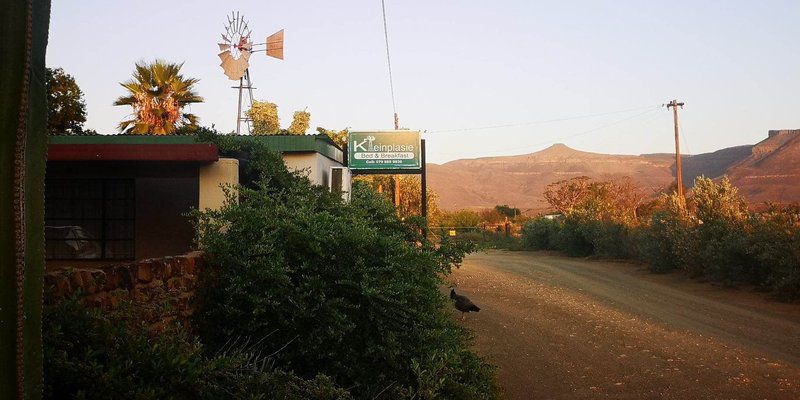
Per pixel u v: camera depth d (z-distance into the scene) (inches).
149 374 146.6
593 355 391.5
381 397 232.1
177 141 538.0
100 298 169.0
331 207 340.2
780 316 539.2
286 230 245.6
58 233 472.1
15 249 92.7
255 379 177.6
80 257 472.4
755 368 358.3
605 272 936.9
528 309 573.6
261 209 262.5
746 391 313.3
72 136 538.3
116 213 477.1
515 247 1688.0
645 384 326.0
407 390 228.5
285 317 230.7
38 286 102.0
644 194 2427.4
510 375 342.0
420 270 284.8
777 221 705.6
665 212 980.6
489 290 704.4
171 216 478.3
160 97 1123.9
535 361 374.9
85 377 134.3
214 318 231.5
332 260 246.8
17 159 92.9
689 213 987.9
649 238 979.9
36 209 102.3
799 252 615.5
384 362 240.2
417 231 410.3
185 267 217.3
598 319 519.8
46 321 142.0
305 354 227.1
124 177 465.7
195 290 223.6
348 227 259.0
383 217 405.4
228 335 229.5
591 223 1291.8
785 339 442.9
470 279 812.6
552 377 339.9
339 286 242.7
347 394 195.6
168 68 1125.7
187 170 438.9
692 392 311.7
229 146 433.1
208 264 232.7
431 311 279.9
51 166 439.2
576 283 784.3
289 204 311.6
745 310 571.2
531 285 757.3
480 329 470.0
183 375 151.4
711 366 363.3
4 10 92.3
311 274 241.4
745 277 713.6
